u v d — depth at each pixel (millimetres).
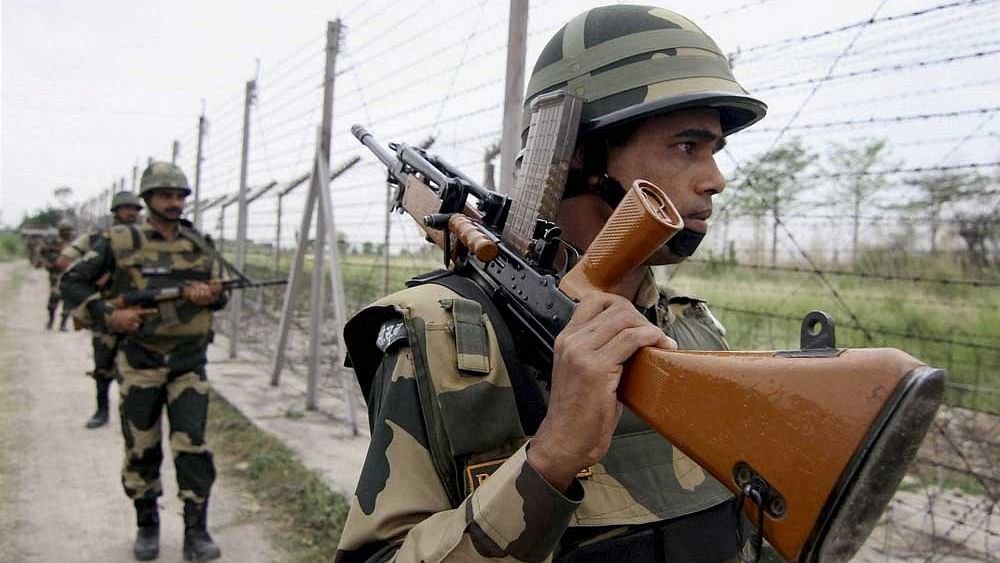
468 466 939
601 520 1009
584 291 887
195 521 3520
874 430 638
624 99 1104
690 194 1121
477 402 957
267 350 8703
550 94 1132
